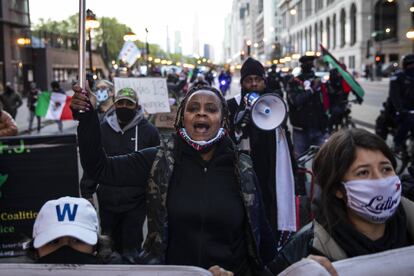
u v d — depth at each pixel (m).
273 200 4.76
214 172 2.87
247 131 4.91
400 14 81.06
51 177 4.93
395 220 2.21
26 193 4.90
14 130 6.79
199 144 2.84
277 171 4.79
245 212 2.84
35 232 2.44
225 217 2.77
